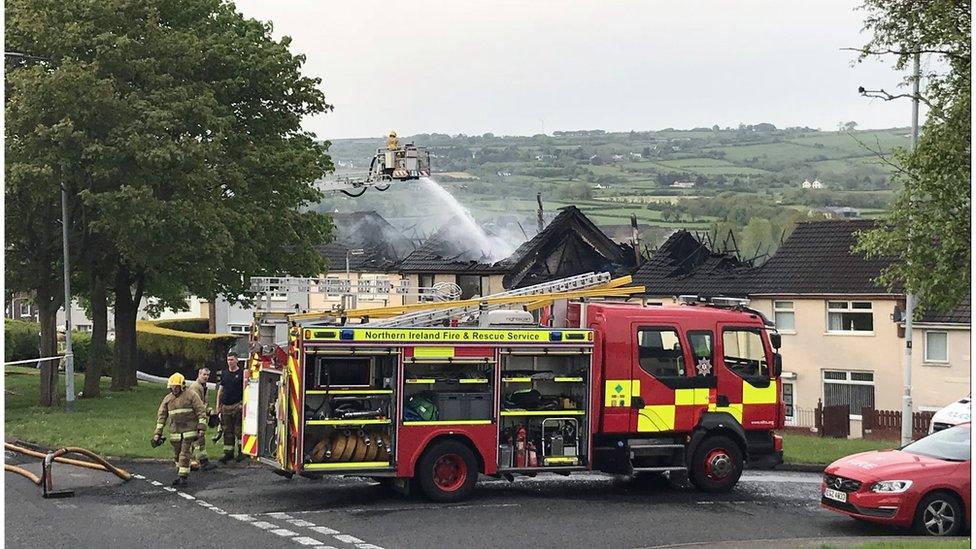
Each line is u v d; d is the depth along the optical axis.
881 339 43.16
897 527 15.57
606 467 17.53
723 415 18.16
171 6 34.69
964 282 23.17
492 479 19.25
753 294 46.66
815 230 48.75
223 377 19.78
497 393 16.66
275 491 17.25
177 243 30.78
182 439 17.72
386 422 16.06
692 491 18.36
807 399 45.22
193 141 30.59
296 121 37.53
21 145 28.50
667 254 56.03
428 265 60.41
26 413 28.98
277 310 16.98
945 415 24.97
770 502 17.48
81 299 52.66
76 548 12.98
